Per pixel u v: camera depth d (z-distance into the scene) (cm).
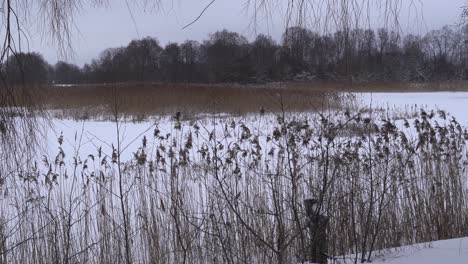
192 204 471
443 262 386
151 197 466
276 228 425
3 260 405
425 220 513
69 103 1702
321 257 402
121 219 457
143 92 1969
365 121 495
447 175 568
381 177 470
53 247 425
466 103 2425
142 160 482
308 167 493
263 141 872
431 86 3231
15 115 320
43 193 550
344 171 466
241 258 419
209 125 1170
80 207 523
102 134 1371
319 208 398
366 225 423
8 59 306
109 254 437
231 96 1268
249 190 485
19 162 327
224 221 438
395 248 446
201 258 435
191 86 2128
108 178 525
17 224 437
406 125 577
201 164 574
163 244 453
